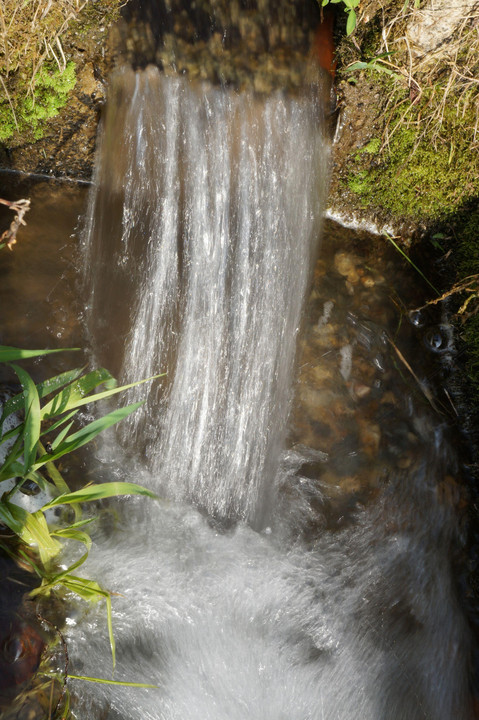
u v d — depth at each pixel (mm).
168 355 2662
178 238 2732
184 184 2668
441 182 2834
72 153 2768
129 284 2727
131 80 2516
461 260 2840
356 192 2924
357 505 2514
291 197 2760
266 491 2518
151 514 2398
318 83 2619
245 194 2693
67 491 2076
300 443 2604
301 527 2453
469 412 2705
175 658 2076
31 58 2482
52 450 1997
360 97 2684
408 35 2568
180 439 2570
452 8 2490
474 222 2797
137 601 2146
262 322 2773
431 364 2828
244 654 2131
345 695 2096
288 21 2539
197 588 2230
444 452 2654
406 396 2746
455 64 2609
